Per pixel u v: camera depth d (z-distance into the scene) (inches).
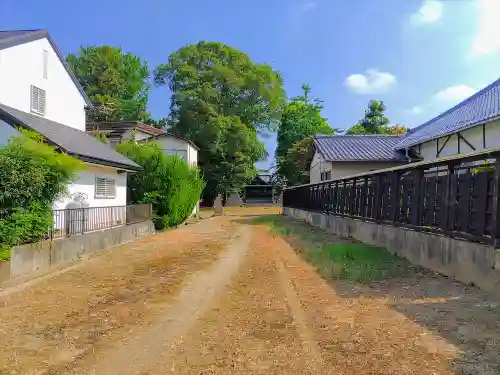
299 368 148.6
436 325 187.9
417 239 339.3
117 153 666.8
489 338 169.0
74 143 510.6
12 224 310.8
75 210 430.0
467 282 263.1
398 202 396.5
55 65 593.6
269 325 198.1
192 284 293.3
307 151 1448.1
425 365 147.1
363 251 406.6
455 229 287.7
